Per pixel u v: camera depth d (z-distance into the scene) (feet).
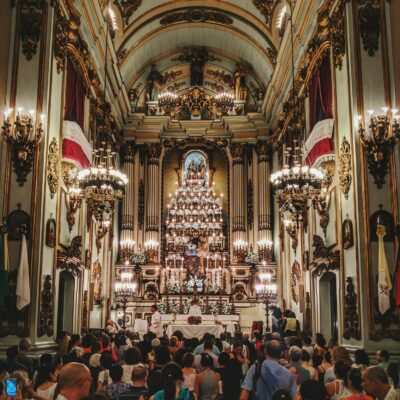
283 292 72.28
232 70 89.15
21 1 41.83
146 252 81.76
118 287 70.74
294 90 58.80
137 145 85.97
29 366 29.86
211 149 87.81
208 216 83.71
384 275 36.58
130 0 69.36
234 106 87.25
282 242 73.51
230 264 81.10
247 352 33.73
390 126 38.58
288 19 61.16
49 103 41.19
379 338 36.32
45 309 39.63
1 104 39.70
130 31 73.82
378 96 39.81
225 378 25.71
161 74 89.45
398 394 15.25
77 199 49.49
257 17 73.10
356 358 27.73
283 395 14.46
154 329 67.77
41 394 21.89
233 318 73.51
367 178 38.63
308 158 51.03
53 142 42.55
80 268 52.16
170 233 83.41
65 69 46.11
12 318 37.22
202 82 89.45
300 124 59.93
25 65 40.98
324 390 14.67
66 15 46.34
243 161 85.20
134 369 20.27
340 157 42.75
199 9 76.13
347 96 41.68
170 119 86.84
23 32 41.45
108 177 46.09
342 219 41.91
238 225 82.84
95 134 61.16
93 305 61.31
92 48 57.77
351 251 39.91
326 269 46.93
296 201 44.68
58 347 41.04
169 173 87.10
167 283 80.18
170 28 79.56
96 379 24.50
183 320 72.64
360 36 40.93
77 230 52.39
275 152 80.89
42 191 39.42
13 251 38.17
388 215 38.01
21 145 39.19
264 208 82.17
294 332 52.42
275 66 71.05
